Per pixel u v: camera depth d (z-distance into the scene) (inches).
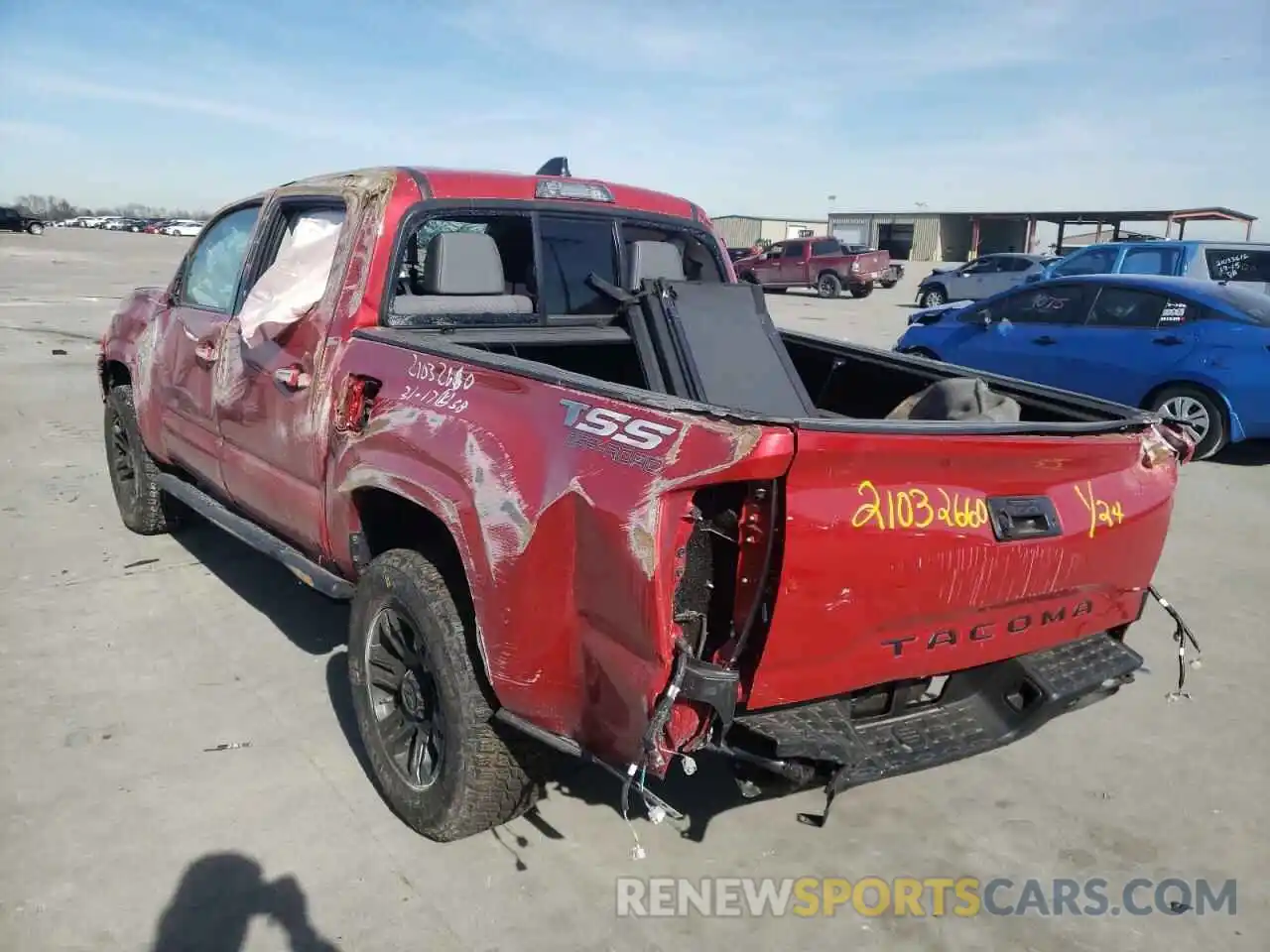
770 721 97.2
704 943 110.2
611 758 100.1
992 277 986.1
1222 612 212.4
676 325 150.9
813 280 1203.2
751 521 91.4
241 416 163.0
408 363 127.0
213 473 179.8
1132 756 154.0
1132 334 361.1
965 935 113.5
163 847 121.9
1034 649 116.9
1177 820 136.9
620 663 95.0
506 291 175.5
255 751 144.4
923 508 98.5
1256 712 168.6
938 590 101.6
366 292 140.1
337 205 151.6
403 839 125.6
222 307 180.4
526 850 125.2
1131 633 201.9
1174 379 349.4
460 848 124.8
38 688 159.8
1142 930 115.0
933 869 125.4
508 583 104.3
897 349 451.5
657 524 90.2
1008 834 133.1
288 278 150.0
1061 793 143.3
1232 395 337.4
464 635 115.5
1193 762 152.3
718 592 95.0
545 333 159.6
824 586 93.4
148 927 108.5
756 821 134.3
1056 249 1667.1
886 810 138.4
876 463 94.6
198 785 135.1
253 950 105.9
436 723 121.3
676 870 123.0
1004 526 105.0
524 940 109.3
